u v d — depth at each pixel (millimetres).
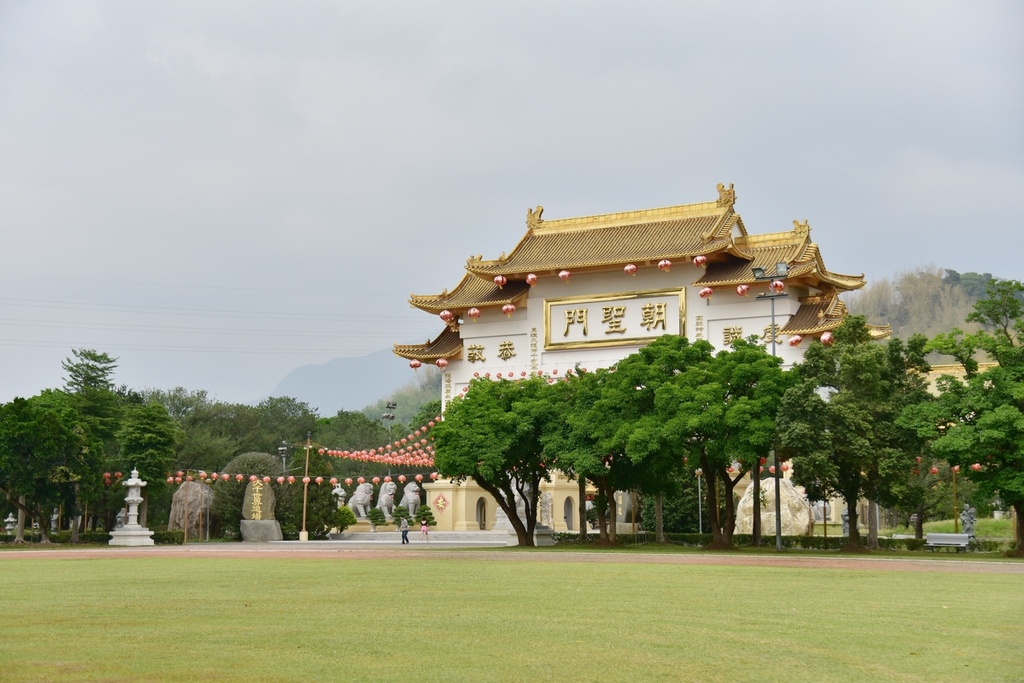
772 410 66312
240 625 25203
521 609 29047
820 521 100875
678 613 28359
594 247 105688
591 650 21531
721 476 73438
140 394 149250
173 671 18844
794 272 93312
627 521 100875
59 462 85625
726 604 30969
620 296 102750
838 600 32531
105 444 114188
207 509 105062
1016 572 46875
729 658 20703
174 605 30016
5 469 82688
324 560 56281
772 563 53469
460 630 24406
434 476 109188
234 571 46062
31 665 19438
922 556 62750
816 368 69188
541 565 50625
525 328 107438
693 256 97312
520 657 20609
